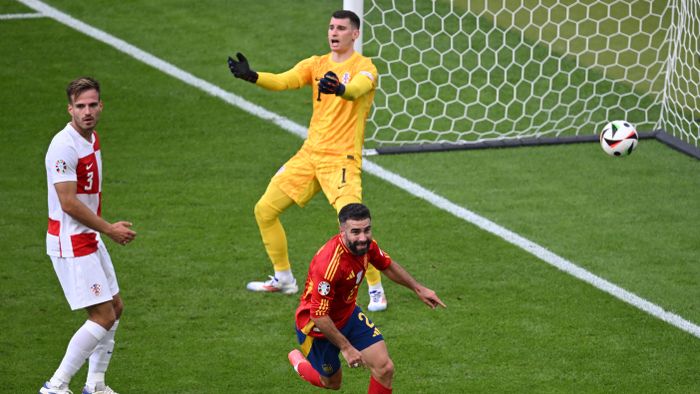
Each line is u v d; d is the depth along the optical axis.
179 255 33.59
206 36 55.97
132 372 26.59
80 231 24.17
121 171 40.38
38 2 60.69
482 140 44.34
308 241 35.00
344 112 30.00
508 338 28.66
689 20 48.28
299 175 30.59
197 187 39.12
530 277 32.44
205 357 27.45
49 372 26.45
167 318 29.53
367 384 26.64
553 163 42.38
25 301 30.30
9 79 49.72
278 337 28.64
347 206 22.47
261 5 60.41
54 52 53.38
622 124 34.84
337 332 22.53
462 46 53.06
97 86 23.72
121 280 31.75
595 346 28.27
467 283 31.97
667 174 41.47
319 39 55.47
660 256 34.09
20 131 44.00
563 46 53.31
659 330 29.22
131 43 54.88
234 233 35.38
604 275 32.62
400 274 24.25
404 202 38.12
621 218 37.12
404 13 55.69
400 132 45.44
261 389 25.98
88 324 24.33
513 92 49.41
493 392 25.88
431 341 28.47
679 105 47.59
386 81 50.00
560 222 36.66
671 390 26.09
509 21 55.34
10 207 36.91
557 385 26.25
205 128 45.06
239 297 30.98
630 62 52.00
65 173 23.55
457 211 37.38
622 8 56.84
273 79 30.08
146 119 45.81
